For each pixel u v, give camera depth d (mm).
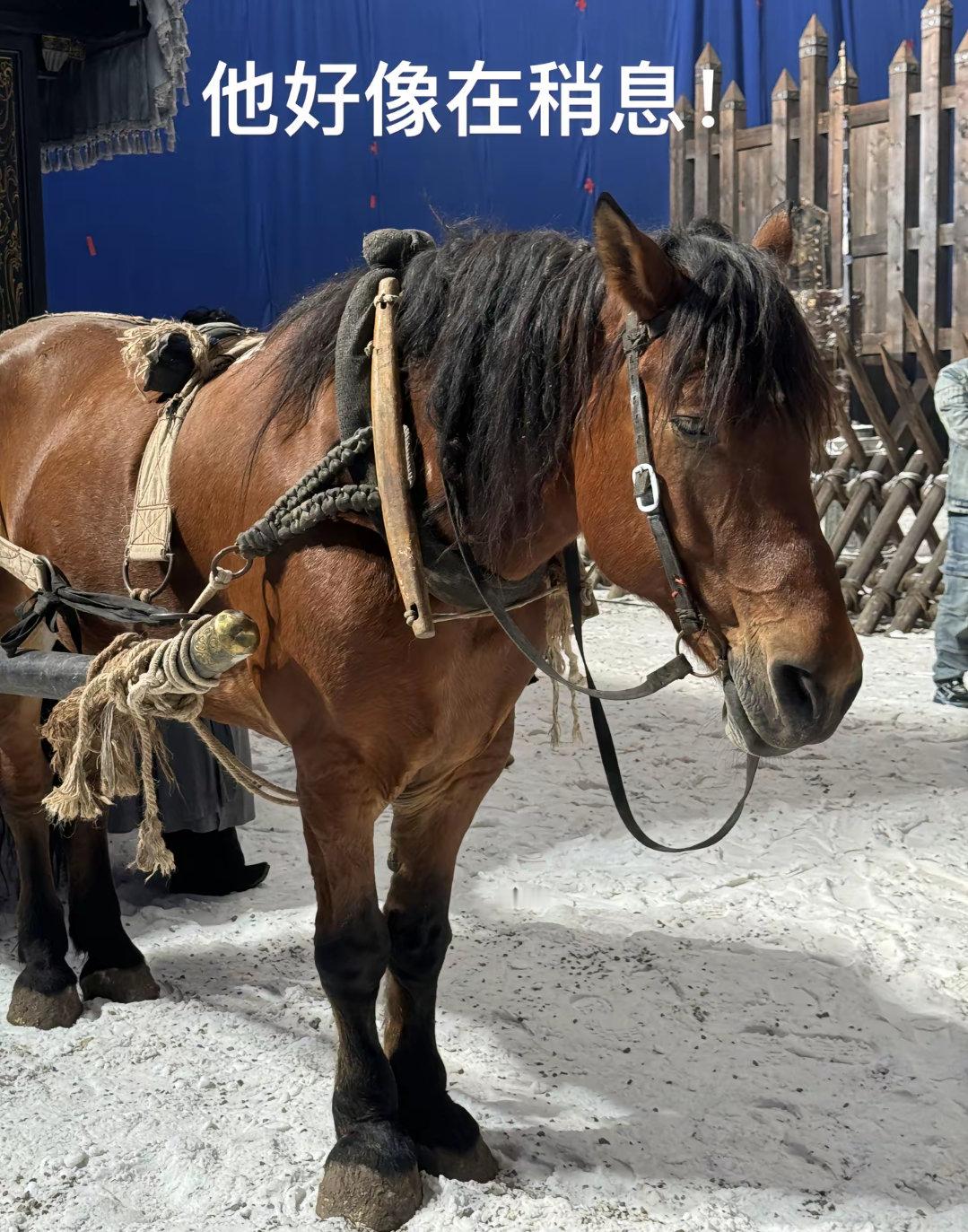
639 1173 2184
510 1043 2643
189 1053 2604
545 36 9500
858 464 7867
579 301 1758
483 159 9539
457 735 2059
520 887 3543
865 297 9852
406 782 2061
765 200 10109
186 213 9656
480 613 1946
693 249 1657
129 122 5012
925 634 7152
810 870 3666
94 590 2436
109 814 3350
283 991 2900
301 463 1993
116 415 2457
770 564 1577
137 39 4875
